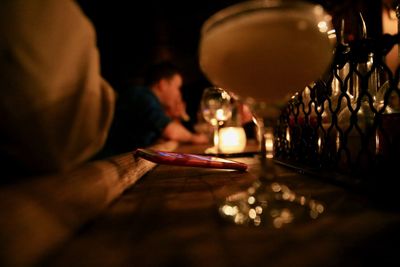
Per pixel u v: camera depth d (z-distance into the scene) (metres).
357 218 0.17
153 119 0.92
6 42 0.16
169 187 0.27
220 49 0.21
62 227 0.14
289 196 0.21
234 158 0.50
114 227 0.17
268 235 0.15
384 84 0.27
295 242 0.14
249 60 0.21
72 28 0.19
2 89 0.16
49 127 0.17
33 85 0.16
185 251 0.13
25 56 0.16
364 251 0.13
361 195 0.21
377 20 0.56
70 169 0.19
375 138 0.26
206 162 0.32
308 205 0.19
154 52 1.96
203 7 1.50
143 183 0.29
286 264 0.12
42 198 0.14
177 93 1.25
